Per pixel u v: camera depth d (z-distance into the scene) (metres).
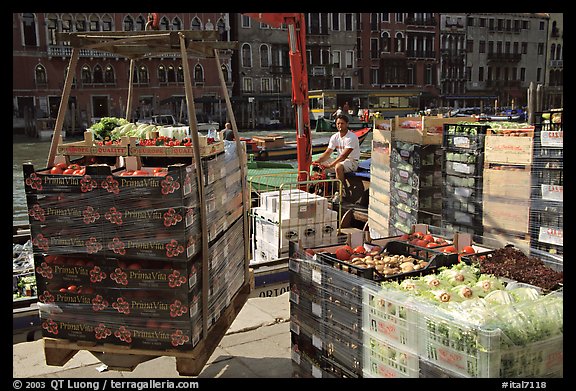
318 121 46.44
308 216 6.92
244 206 4.94
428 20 66.31
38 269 3.81
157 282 3.63
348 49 62.94
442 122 6.71
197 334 3.77
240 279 4.90
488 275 3.79
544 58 73.50
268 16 8.12
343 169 9.20
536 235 4.93
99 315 3.77
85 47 3.97
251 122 58.38
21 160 34.81
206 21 54.44
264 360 4.75
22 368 4.61
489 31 69.62
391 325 3.30
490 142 5.37
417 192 6.68
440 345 3.06
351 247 4.64
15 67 49.62
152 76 54.34
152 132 4.83
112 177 3.60
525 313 3.08
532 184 4.95
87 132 4.25
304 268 4.07
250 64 58.19
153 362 4.75
